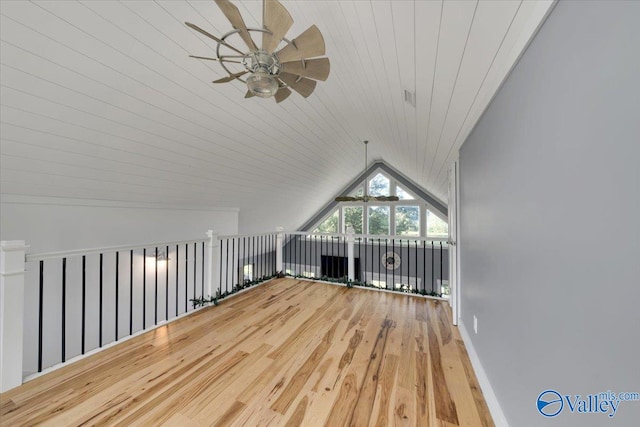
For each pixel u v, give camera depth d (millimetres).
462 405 1566
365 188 7793
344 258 8094
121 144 2434
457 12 1035
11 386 1605
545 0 884
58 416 1424
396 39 1438
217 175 3723
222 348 2164
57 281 2871
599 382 697
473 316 2080
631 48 570
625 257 602
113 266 3373
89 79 1793
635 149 566
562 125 851
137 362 1942
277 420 1433
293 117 3152
